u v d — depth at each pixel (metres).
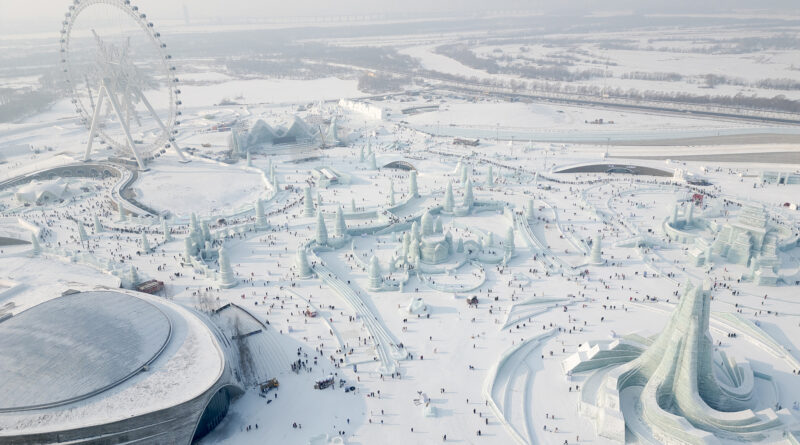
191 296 148.62
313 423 104.81
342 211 195.75
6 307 138.25
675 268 162.38
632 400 106.56
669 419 95.94
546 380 115.44
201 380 100.94
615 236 185.38
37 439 87.56
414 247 166.75
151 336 111.81
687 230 188.38
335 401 110.62
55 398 94.00
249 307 144.00
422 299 147.75
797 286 150.50
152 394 96.75
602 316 138.25
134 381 100.25
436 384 115.12
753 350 122.94
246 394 113.06
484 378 116.75
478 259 170.62
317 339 130.38
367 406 109.19
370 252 177.12
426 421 105.00
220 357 108.12
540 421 104.12
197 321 120.69
